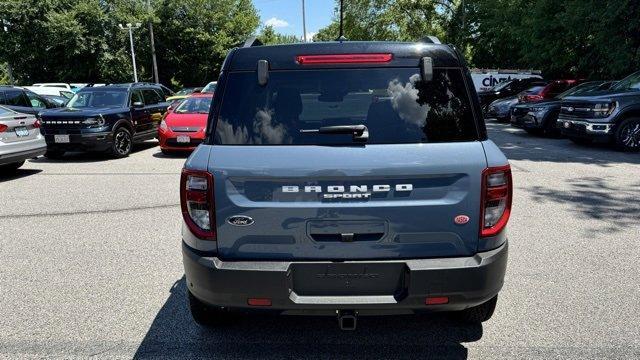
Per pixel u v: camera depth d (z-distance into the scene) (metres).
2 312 3.84
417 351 3.23
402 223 2.70
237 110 2.85
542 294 4.03
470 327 3.53
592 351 3.18
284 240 2.72
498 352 3.19
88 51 41.19
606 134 11.42
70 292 4.20
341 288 2.75
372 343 3.34
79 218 6.51
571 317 3.64
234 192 2.71
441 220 2.71
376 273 2.73
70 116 11.29
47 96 20.34
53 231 5.95
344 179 2.66
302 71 2.86
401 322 3.63
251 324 3.63
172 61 44.69
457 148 2.74
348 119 2.80
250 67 2.89
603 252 4.98
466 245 2.76
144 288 4.27
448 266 2.69
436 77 2.87
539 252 4.98
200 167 2.73
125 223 6.25
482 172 2.71
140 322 3.66
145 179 9.18
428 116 2.82
